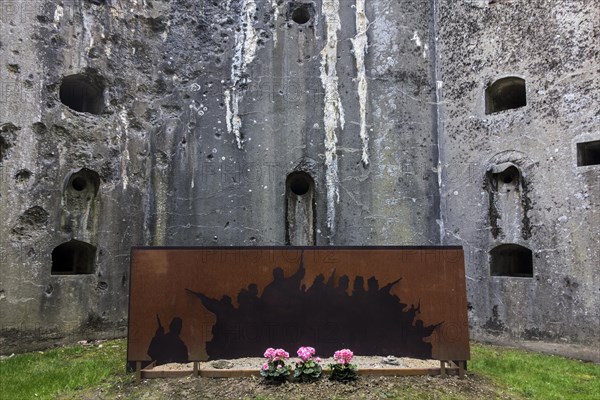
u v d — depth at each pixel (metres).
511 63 8.50
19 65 7.54
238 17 9.63
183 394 4.90
